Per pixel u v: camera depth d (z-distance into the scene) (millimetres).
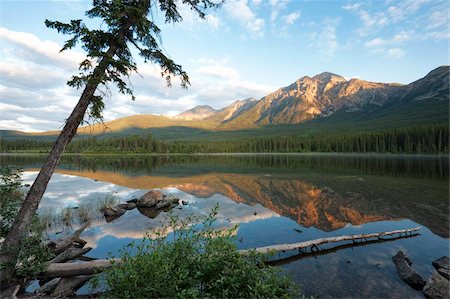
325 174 45594
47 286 8867
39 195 8828
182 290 5219
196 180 39500
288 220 18125
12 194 10062
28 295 8469
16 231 8500
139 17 9016
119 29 9664
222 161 92125
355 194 27219
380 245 13508
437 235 15000
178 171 53812
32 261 9203
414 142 114438
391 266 11055
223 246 6379
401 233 15289
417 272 9625
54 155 9047
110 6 8281
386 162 73438
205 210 20938
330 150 150625
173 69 10719
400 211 20297
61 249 12586
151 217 18953
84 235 14906
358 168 56000
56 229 15828
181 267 5973
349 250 12867
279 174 46750
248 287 5465
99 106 9203
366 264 11258
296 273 10391
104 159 104250
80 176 43938
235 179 40406
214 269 5984
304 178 40688
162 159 107188
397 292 9047
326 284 9531
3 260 8234
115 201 23312
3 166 10047
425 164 64000
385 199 24594
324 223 17484
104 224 17156
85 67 8758
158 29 9797
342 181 36781
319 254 12367
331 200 24594
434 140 106125
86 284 9242
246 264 6297
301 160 92375
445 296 8492
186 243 6836
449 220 17781
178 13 10664
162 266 5605
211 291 5543
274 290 5441
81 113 9227
